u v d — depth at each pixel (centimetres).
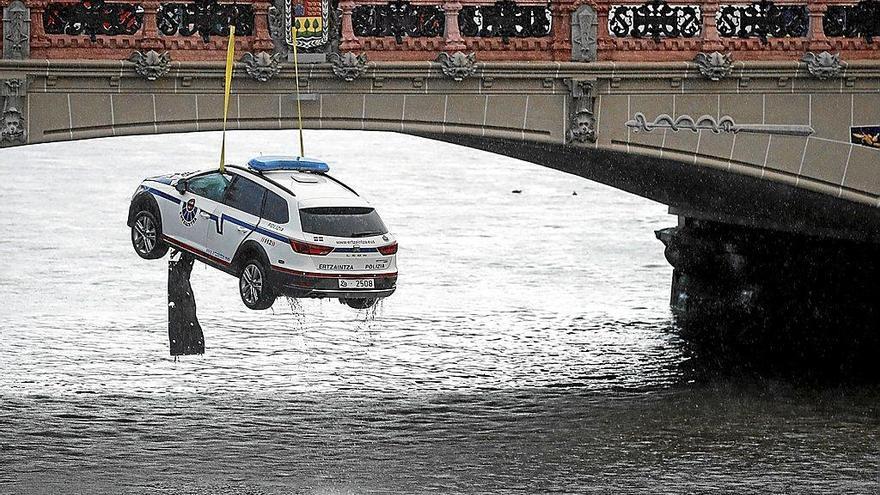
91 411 5862
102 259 9656
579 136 5656
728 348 7119
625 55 5684
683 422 5828
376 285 5144
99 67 5253
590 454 5431
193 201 5194
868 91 5888
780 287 7319
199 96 5372
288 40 5384
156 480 5072
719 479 5169
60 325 7450
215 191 5191
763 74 5769
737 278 7600
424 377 6494
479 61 5553
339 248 5069
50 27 5262
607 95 5688
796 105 5844
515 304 8219
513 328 7556
